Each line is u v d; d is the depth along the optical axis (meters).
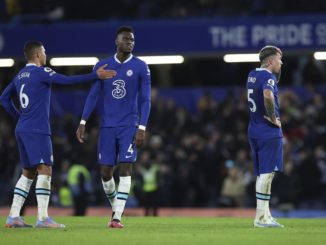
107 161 29.33
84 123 29.42
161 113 65.19
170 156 59.38
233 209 54.97
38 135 28.59
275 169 29.66
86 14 71.50
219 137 61.06
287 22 59.47
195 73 72.94
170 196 58.19
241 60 62.28
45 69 28.81
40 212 28.69
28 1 69.44
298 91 67.25
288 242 22.91
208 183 59.12
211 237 24.47
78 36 62.22
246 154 58.53
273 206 53.19
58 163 61.09
